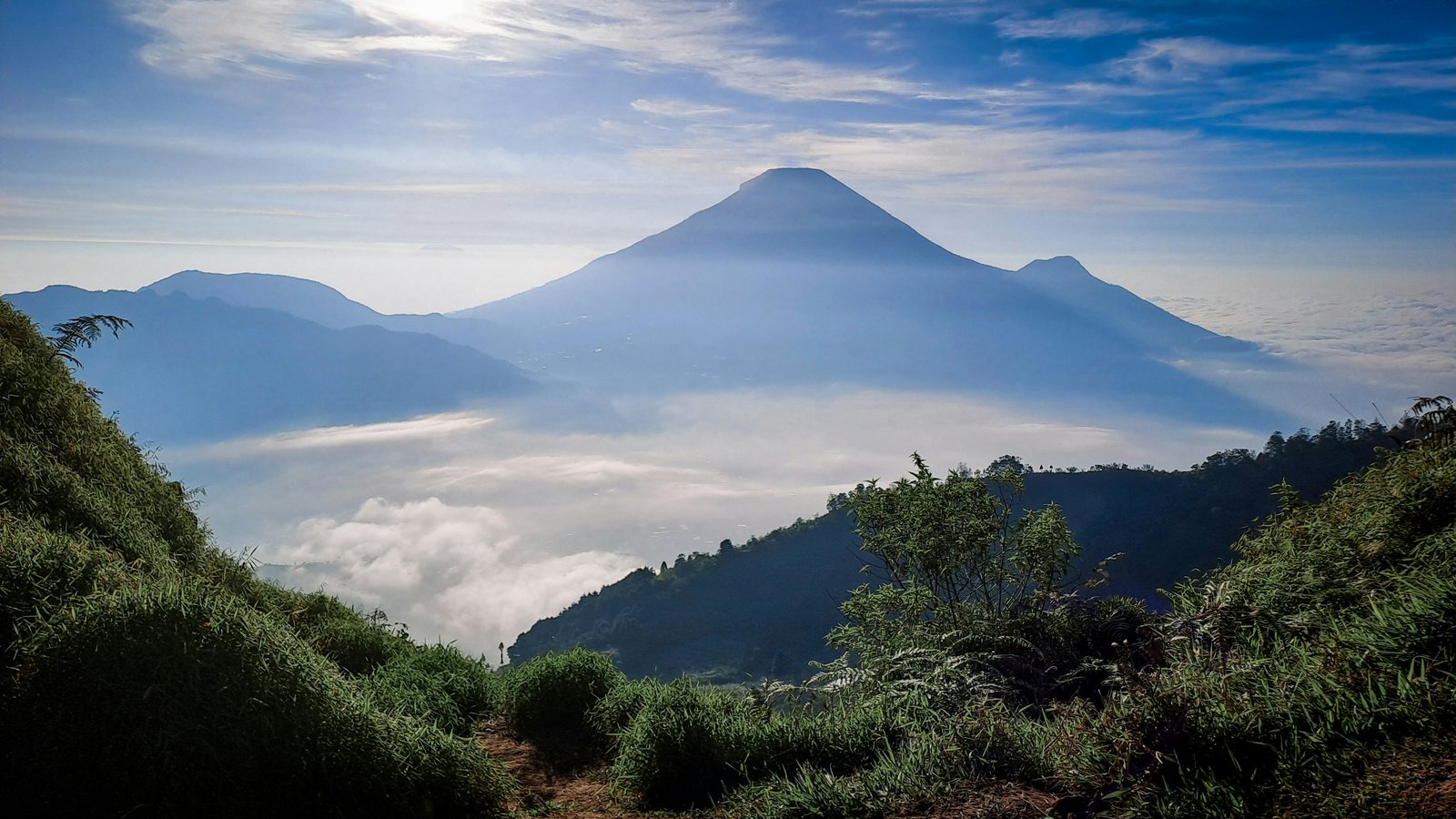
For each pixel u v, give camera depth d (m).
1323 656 3.45
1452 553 4.10
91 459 6.74
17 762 3.37
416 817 3.89
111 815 3.36
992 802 3.41
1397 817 2.49
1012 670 5.73
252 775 3.59
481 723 6.04
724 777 4.46
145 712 3.49
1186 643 4.58
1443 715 2.84
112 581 4.27
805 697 5.51
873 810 3.55
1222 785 2.92
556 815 4.31
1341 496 5.89
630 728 4.95
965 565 7.64
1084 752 3.55
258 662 3.82
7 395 6.50
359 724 3.95
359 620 7.29
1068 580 7.82
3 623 3.82
